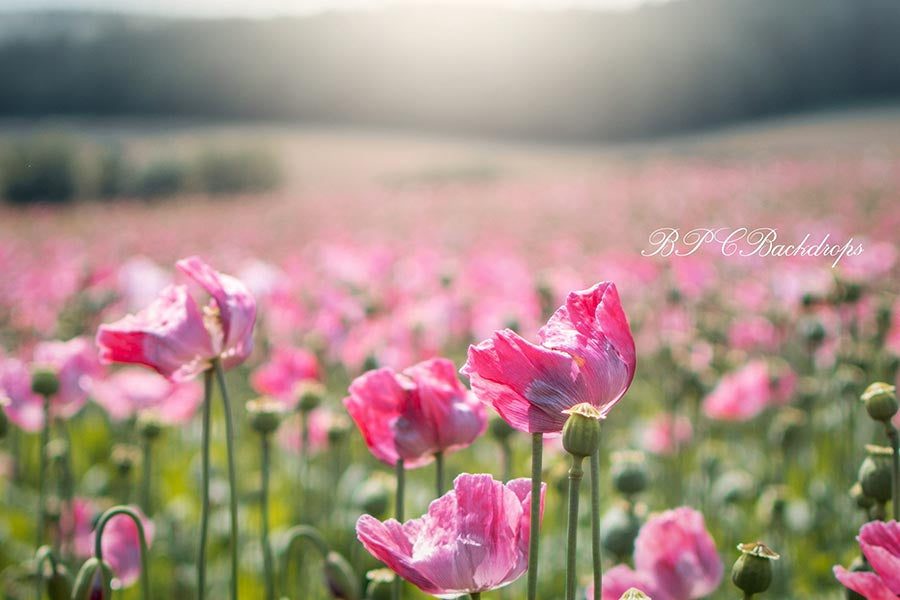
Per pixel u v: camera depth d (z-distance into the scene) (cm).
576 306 187
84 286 800
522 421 178
